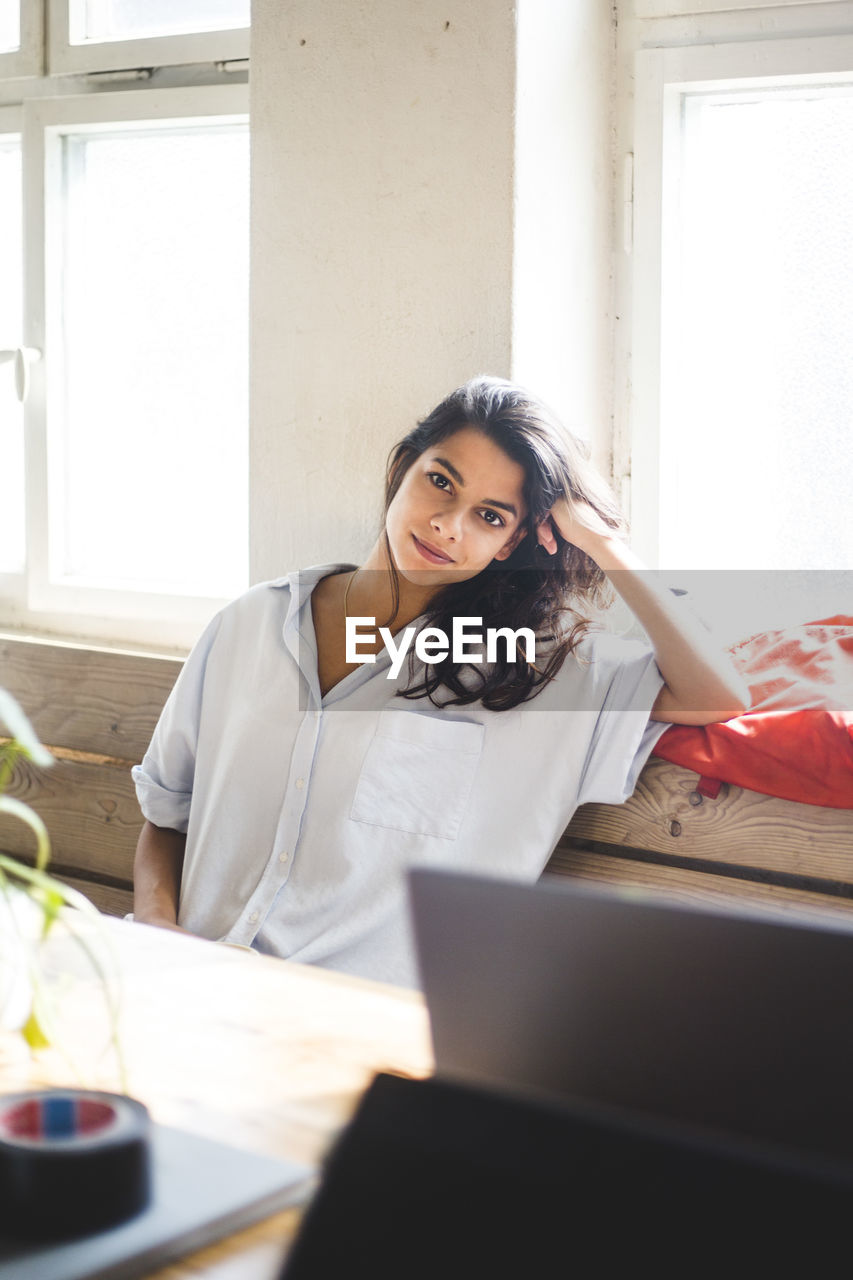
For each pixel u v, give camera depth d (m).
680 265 1.72
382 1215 0.49
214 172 1.94
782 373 1.69
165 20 1.93
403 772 1.39
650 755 1.41
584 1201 0.47
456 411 1.39
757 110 1.66
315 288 1.66
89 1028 0.79
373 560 1.45
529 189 1.52
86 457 2.09
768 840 1.34
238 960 0.93
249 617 1.51
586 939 0.64
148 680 1.75
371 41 1.57
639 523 1.75
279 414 1.71
